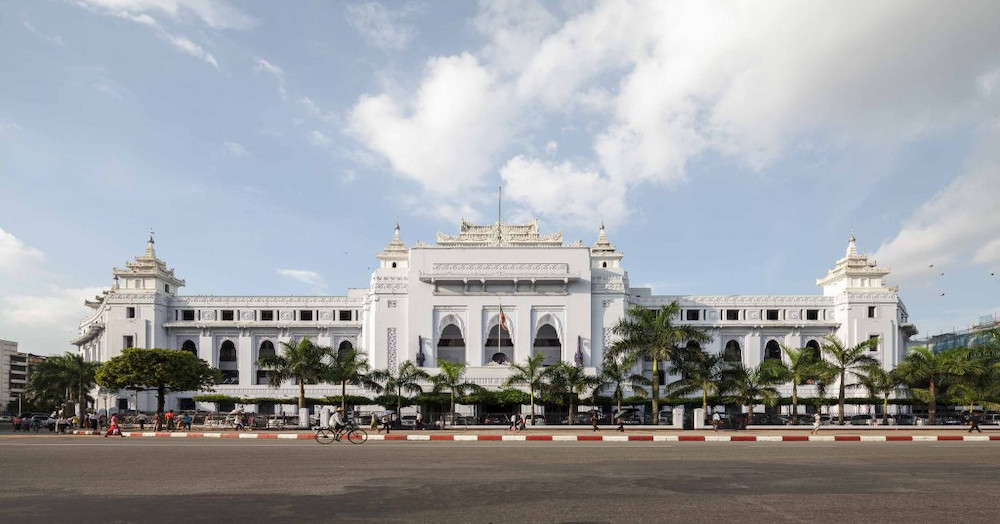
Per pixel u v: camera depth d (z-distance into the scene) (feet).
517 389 248.11
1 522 45.21
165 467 78.28
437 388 228.63
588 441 132.16
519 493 57.16
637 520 45.62
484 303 318.86
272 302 344.69
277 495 56.18
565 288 318.65
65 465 80.84
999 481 65.16
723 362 212.84
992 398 221.87
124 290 325.62
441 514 47.83
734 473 71.36
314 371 214.69
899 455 95.66
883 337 319.06
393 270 323.98
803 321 332.60
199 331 336.49
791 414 255.29
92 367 299.38
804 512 48.47
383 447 112.88
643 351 201.05
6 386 588.50
